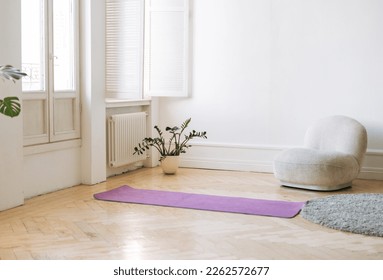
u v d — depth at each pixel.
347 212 4.68
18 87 4.96
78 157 6.09
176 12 7.09
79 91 6.03
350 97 6.61
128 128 6.73
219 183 6.29
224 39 7.11
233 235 4.18
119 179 6.49
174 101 7.45
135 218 4.68
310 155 5.82
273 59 6.90
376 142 6.53
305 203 5.06
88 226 4.41
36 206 5.07
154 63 7.24
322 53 6.68
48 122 5.54
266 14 6.88
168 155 6.80
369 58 6.50
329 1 6.60
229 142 7.21
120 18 6.86
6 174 4.89
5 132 4.84
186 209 5.02
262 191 5.84
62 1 5.73
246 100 7.08
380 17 6.42
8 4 4.80
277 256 3.66
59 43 5.71
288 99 6.88
